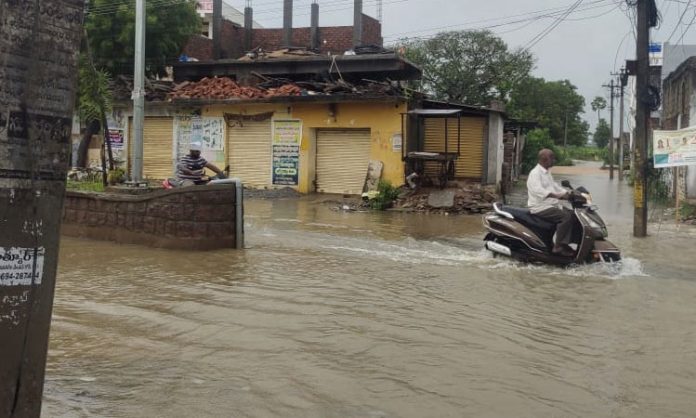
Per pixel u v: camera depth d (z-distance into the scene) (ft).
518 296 22.29
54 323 17.99
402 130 63.05
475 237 38.58
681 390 13.76
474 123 67.15
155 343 16.33
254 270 25.86
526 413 12.39
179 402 12.54
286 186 68.85
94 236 33.73
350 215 50.57
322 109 66.59
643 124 40.16
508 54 130.11
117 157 77.51
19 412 9.18
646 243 37.01
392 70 72.79
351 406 12.54
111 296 21.18
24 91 8.97
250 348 15.98
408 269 26.76
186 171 35.83
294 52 84.38
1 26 8.73
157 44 81.35
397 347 16.28
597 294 22.80
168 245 31.04
